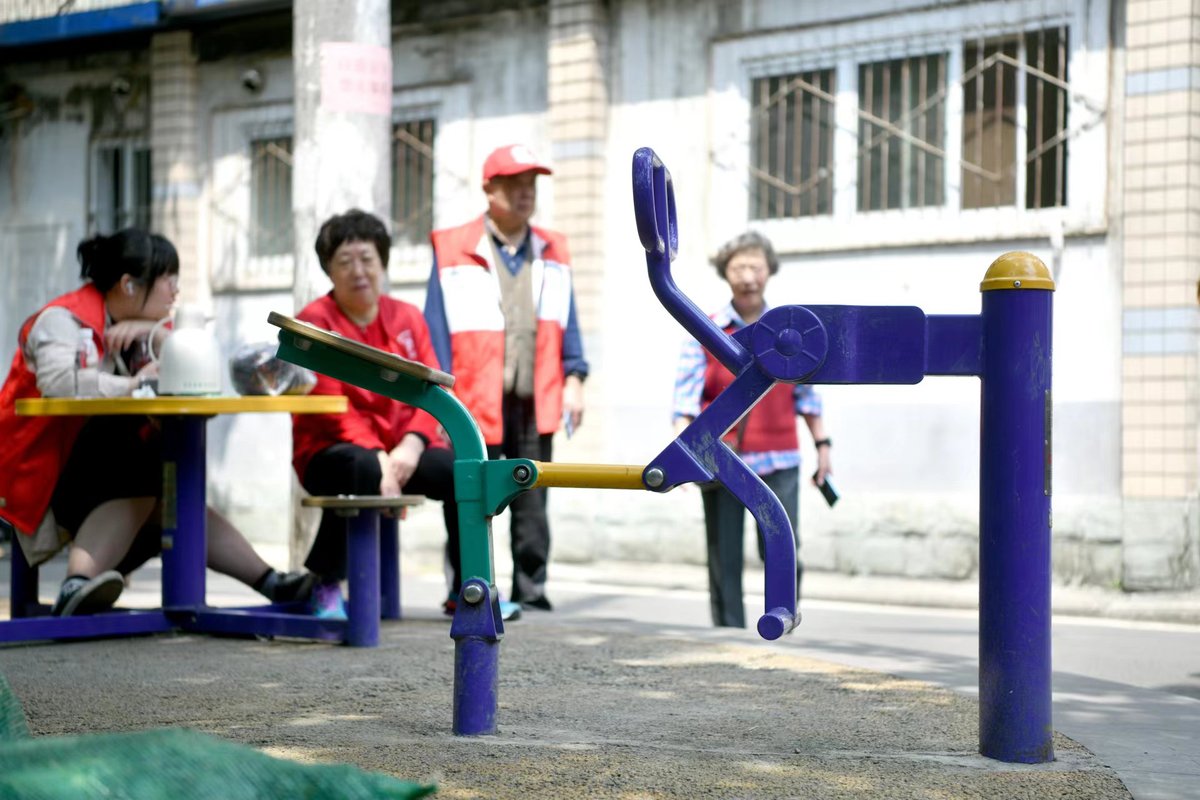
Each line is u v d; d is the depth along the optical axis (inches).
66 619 185.2
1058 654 214.5
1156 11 310.8
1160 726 137.3
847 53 352.8
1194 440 307.4
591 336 381.7
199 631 197.0
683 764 112.9
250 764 73.0
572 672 164.6
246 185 460.4
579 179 382.9
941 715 138.4
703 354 236.4
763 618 109.7
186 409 183.8
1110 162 319.0
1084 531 317.1
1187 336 307.7
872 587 334.0
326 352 127.6
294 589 206.8
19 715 95.0
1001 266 114.6
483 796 101.3
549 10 391.5
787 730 130.1
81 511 196.1
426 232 420.5
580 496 378.9
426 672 162.6
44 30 482.9
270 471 441.7
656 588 348.5
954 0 338.0
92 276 200.2
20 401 185.8
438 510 401.4
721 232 370.6
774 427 232.5
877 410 343.3
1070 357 322.7
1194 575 306.7
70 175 500.7
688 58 374.6
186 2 454.9
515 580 249.9
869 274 349.7
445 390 126.8
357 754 114.7
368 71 255.9
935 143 342.0
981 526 117.3
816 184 358.6
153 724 129.6
